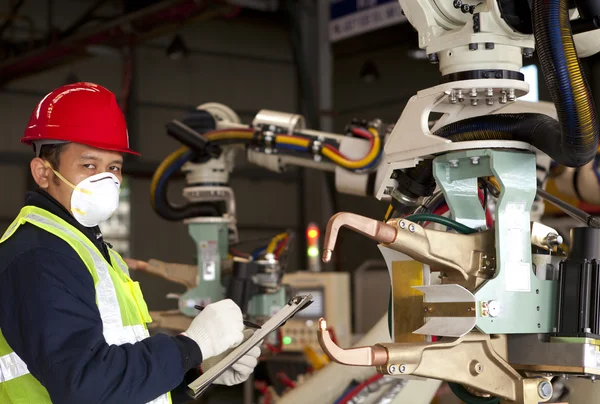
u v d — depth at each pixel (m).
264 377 7.39
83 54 9.13
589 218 2.00
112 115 1.89
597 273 1.81
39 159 1.86
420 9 1.91
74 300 1.67
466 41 1.83
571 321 1.81
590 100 1.69
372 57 10.85
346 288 6.78
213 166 3.43
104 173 1.84
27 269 1.67
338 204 11.12
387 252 1.93
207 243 3.48
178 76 11.09
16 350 1.67
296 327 6.65
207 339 1.79
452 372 1.73
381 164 2.95
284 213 11.60
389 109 10.62
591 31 1.98
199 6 7.98
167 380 1.69
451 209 1.93
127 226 10.61
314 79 11.44
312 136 3.10
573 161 1.76
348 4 9.95
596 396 2.50
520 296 1.80
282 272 3.69
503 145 1.82
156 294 10.37
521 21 1.81
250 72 11.64
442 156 1.91
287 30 11.95
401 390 2.94
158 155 10.84
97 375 1.59
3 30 10.09
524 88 1.85
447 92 1.83
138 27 8.53
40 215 1.80
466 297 1.74
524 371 1.88
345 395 2.96
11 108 10.22
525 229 1.84
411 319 1.88
